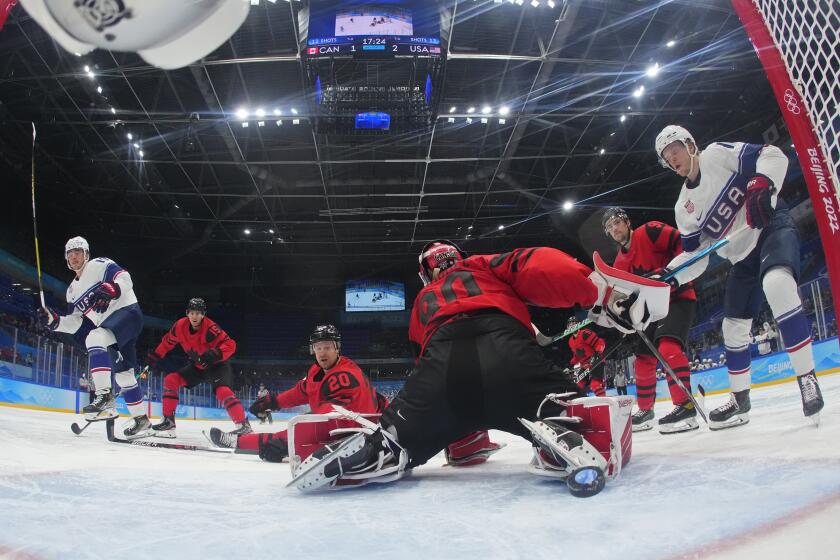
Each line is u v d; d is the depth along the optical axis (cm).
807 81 143
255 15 1398
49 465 280
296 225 2717
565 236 2855
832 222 138
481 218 2638
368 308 3259
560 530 130
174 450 465
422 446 210
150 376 1480
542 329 2984
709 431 324
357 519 153
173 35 82
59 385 1230
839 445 188
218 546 131
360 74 1475
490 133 1975
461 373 201
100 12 76
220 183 2322
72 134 1900
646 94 1805
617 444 179
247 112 1739
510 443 433
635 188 2394
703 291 2212
